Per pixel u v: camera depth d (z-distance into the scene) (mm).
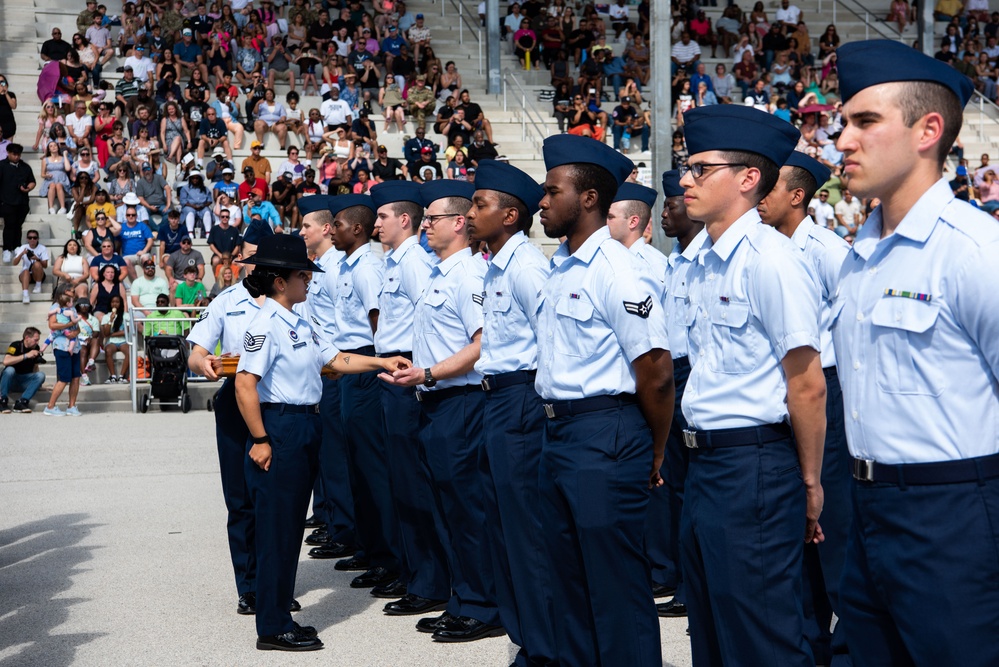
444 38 27188
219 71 22344
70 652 5465
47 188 20219
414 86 23422
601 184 4145
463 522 5609
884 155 2773
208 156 21094
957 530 2727
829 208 20625
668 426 4113
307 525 8492
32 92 22641
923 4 26844
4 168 18891
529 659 4879
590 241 4129
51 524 8578
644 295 3971
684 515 3752
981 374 2727
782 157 3592
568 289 4129
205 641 5641
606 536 4000
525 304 4809
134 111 20891
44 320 18469
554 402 4156
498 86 25203
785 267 3453
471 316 5402
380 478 6746
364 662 5289
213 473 10930
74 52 22016
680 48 25922
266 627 5469
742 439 3545
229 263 18469
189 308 17031
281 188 20125
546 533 4266
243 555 6133
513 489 4867
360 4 25000
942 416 2748
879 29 29625
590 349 4062
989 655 2707
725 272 3598
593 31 26438
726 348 3576
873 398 2865
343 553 7699
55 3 24688
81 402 16594
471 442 5547
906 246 2814
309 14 24031
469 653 5414
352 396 6762
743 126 3547
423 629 5812
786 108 24078
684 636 5543
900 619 2840
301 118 22266
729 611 3559
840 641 3230
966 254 2691
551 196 4156
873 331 2865
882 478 2846
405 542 6203
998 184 23047
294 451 5445
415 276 6418
